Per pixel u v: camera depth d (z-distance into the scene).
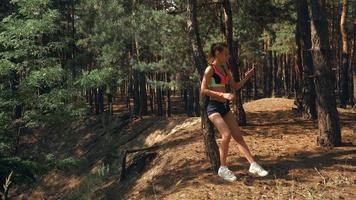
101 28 25.08
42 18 12.87
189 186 8.08
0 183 11.61
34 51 12.85
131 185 13.25
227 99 7.06
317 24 9.74
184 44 21.42
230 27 13.98
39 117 12.73
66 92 12.95
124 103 47.06
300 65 16.48
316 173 8.03
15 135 13.45
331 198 6.75
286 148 10.34
